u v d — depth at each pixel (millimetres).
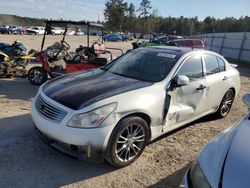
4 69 8969
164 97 4121
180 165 4020
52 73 8188
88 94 3676
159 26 90312
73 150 3477
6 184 3287
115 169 3758
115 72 4715
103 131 3367
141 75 4480
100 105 3436
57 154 4008
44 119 3617
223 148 2328
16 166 3660
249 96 3346
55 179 3457
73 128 3355
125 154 3738
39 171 3594
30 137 4488
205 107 5234
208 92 5160
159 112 4055
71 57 8891
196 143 4801
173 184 3564
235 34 25672
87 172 3646
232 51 25953
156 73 4449
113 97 3590
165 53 4918
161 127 4207
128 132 3684
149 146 4527
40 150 4098
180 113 4504
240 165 2064
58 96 3717
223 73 5695
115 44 36188
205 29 101438
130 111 3607
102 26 8914
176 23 98625
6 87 7930
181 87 4438
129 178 3598
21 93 7324
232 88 6055
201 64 5082
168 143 4711
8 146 4152
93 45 8883
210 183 2033
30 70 8375
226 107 6129
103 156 3480
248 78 13867
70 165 3771
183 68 4613
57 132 3430
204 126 5648
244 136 2432
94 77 4426
